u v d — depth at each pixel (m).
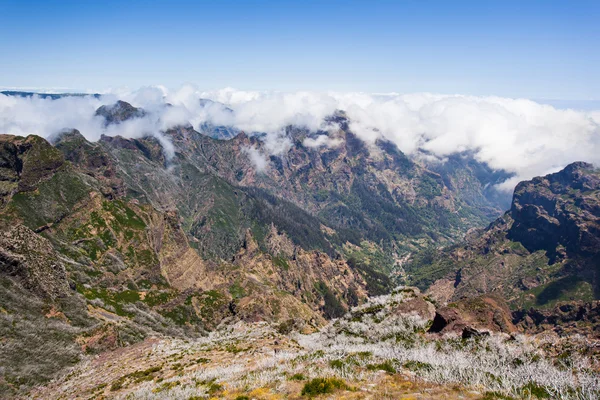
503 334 41.53
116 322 93.88
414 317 57.00
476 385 26.94
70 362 70.62
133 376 51.62
